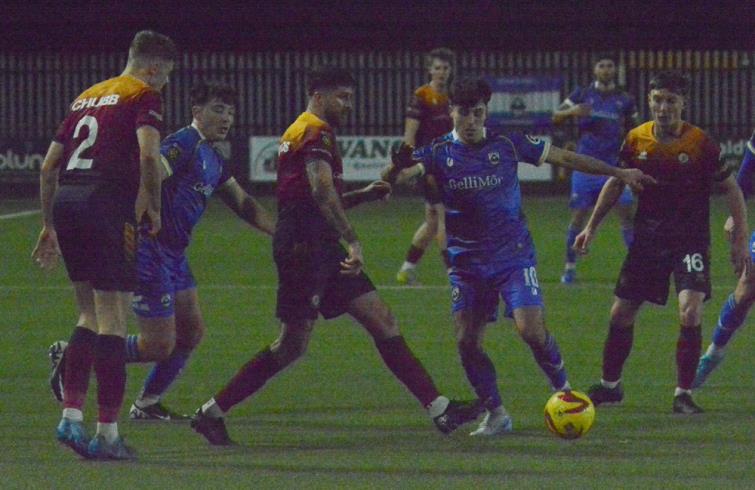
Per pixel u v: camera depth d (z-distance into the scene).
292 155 24.86
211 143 27.09
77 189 23.27
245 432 25.91
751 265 28.22
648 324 39.16
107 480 21.34
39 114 85.94
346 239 24.25
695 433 25.52
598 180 47.25
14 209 76.81
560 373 26.09
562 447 24.25
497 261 25.56
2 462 22.84
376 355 34.62
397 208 77.25
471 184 25.36
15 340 37.00
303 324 24.81
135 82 23.61
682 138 27.53
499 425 25.52
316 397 29.44
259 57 85.31
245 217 27.64
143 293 26.30
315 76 25.09
